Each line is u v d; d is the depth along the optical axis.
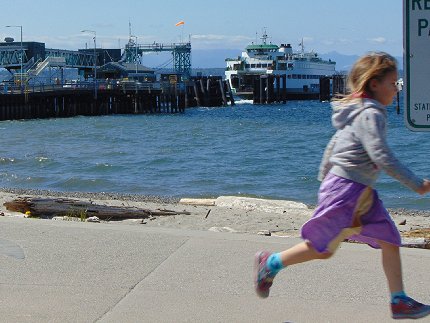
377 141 3.84
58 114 70.25
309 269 5.66
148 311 4.72
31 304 4.84
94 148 37.97
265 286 4.29
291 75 125.62
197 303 4.88
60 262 5.81
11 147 38.34
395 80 3.98
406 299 4.07
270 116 77.19
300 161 31.05
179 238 6.61
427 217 14.63
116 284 5.27
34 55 87.56
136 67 105.06
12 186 23.08
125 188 22.61
